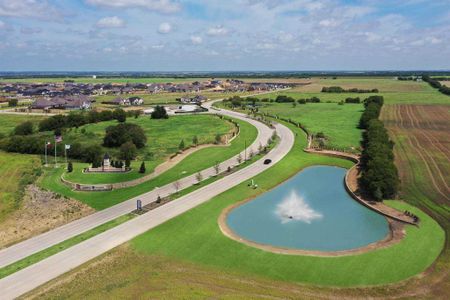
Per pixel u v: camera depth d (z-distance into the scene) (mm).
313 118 167000
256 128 144250
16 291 41719
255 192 76438
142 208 65812
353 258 49562
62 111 192875
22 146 110562
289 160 100188
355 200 73562
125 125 116188
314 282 43875
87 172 87438
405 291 42094
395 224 60781
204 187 77812
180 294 41094
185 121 163250
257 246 53000
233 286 42812
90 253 50094
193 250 51219
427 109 185500
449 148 108312
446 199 70625
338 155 105062
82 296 40750
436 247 52250
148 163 96125
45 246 52344
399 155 101375
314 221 63625
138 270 46000
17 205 69188
